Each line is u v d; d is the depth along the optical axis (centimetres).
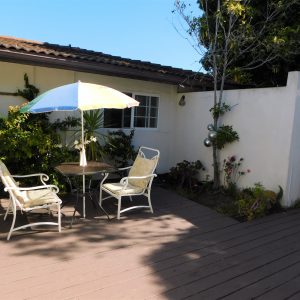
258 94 560
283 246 378
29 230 400
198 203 555
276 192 536
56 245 359
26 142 508
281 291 280
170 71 704
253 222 462
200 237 399
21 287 271
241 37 594
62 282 281
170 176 695
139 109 722
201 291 275
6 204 500
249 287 284
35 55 494
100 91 423
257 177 568
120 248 358
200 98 692
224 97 625
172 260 332
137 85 706
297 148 527
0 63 548
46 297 257
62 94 409
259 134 562
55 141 560
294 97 504
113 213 480
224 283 289
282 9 608
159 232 411
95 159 607
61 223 428
